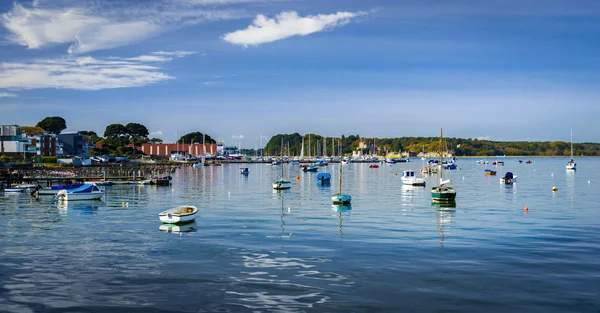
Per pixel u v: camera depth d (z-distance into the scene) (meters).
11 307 28.30
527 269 35.34
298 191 102.88
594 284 31.91
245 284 32.25
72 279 33.44
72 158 184.00
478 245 43.34
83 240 46.38
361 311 27.58
